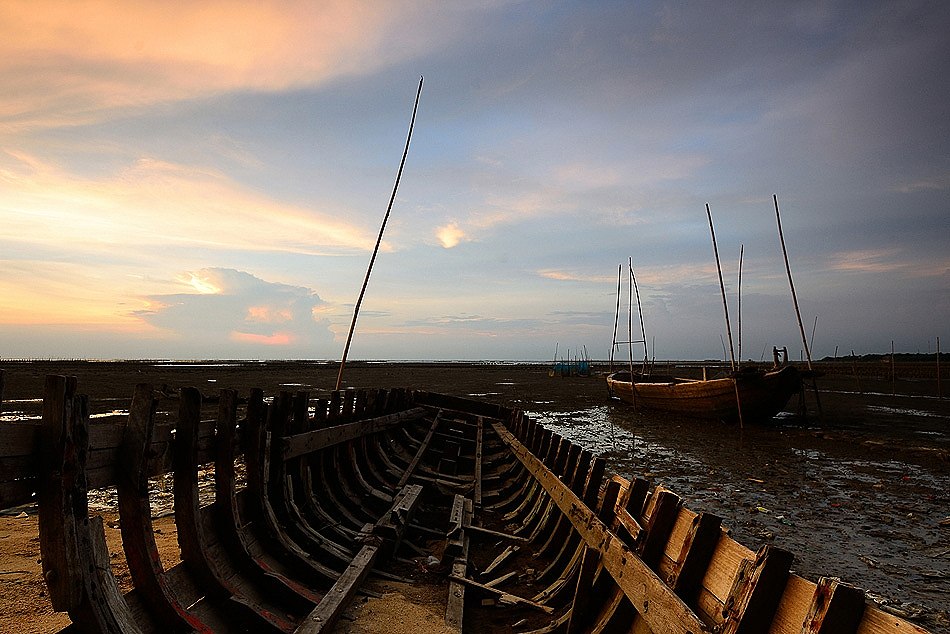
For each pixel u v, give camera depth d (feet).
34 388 85.76
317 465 26.89
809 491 42.45
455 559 23.12
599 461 21.38
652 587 12.51
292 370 215.72
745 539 31.58
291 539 20.57
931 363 262.06
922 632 6.94
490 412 55.26
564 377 221.05
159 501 32.27
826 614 8.04
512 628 18.39
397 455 39.55
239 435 19.07
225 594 14.74
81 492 10.85
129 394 83.71
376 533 23.72
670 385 87.51
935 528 33.81
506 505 32.89
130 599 12.51
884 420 86.17
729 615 10.00
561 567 21.94
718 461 53.88
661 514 14.62
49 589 10.27
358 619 17.44
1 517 26.76
